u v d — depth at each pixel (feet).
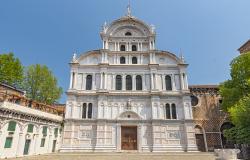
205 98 131.64
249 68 97.30
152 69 123.13
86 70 124.57
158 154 93.76
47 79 152.97
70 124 110.52
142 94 117.91
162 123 112.06
